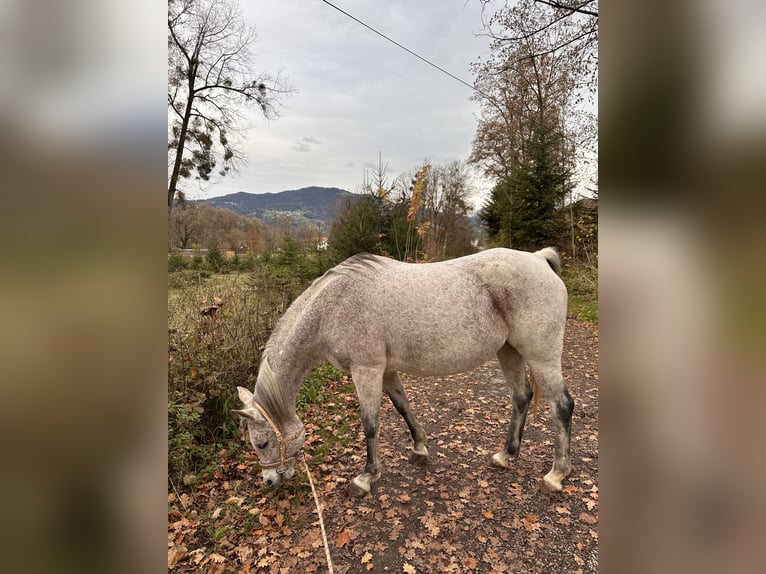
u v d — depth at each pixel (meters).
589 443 3.18
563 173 10.88
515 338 2.48
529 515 2.35
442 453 3.12
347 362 2.51
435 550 2.13
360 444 3.29
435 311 2.36
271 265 7.75
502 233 12.49
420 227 8.77
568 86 11.45
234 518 2.42
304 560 2.10
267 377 2.38
